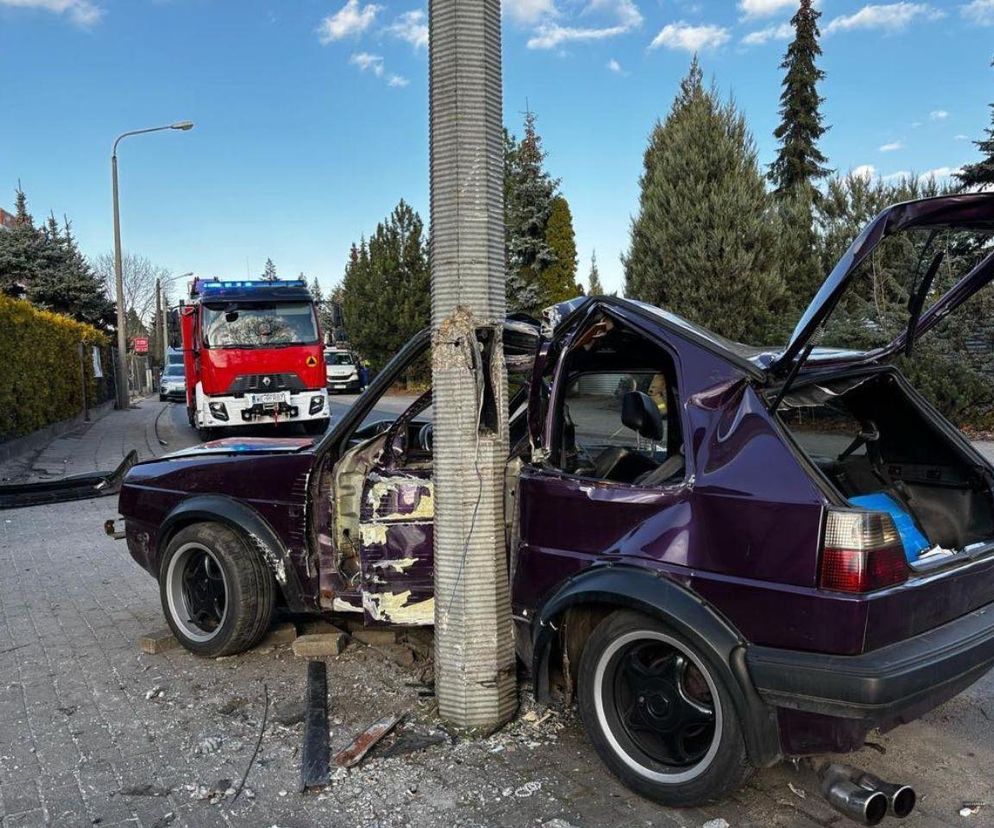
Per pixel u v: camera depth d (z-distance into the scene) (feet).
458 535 12.31
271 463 15.40
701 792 9.91
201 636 15.78
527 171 111.55
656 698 10.41
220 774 11.40
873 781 9.54
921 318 12.42
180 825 10.16
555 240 111.75
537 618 11.43
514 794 10.73
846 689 8.73
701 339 10.77
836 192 62.13
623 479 12.98
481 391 12.19
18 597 20.16
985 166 72.33
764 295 56.13
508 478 12.47
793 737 9.34
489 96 12.25
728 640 9.47
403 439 14.80
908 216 9.19
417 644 16.35
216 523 15.62
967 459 12.51
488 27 12.21
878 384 12.89
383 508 14.02
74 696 14.11
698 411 10.38
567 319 11.94
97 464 47.11
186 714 13.34
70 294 118.32
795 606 9.14
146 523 16.93
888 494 12.57
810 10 110.11
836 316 48.55
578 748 11.98
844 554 8.96
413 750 11.90
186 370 60.54
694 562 9.93
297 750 12.07
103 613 18.80
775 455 9.67
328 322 63.67
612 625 10.61
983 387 45.68
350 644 16.33
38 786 11.12
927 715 13.11
